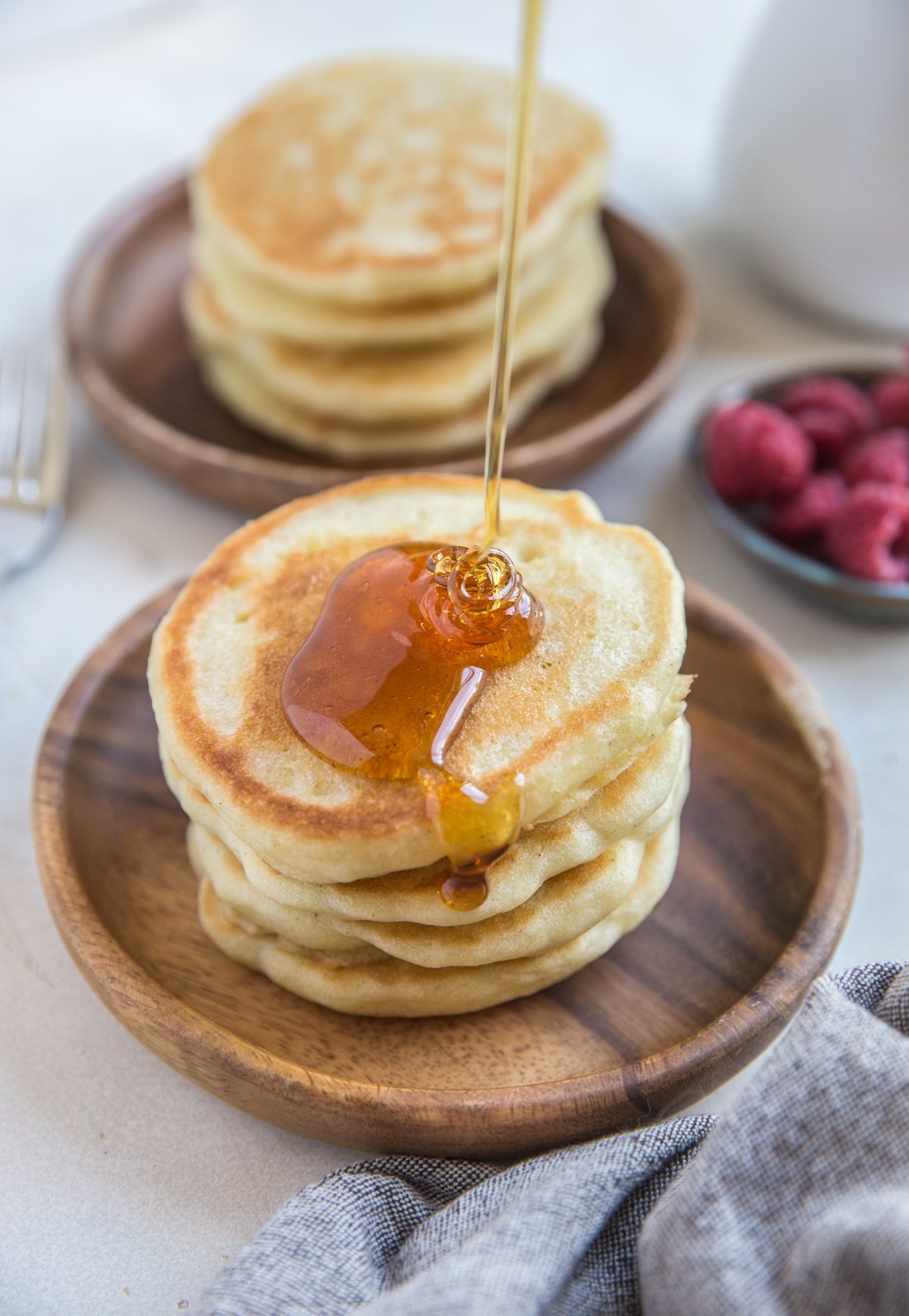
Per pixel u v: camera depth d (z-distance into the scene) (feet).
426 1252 1.25
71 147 2.32
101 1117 1.37
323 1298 1.24
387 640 1.34
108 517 1.83
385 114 1.96
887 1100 1.24
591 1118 1.29
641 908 1.40
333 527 1.47
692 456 1.77
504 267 1.27
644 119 2.38
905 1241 1.17
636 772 1.37
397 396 1.75
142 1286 1.30
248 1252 1.25
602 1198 1.25
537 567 1.42
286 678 1.35
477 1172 1.31
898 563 1.69
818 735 1.49
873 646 1.71
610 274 1.92
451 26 2.59
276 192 1.85
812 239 1.94
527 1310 1.20
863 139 1.84
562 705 1.33
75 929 1.37
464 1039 1.36
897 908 1.50
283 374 1.78
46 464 1.81
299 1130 1.33
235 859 1.39
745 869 1.46
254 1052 1.30
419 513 1.48
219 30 2.60
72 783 1.48
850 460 1.75
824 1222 1.19
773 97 1.90
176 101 2.42
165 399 1.86
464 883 1.31
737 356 2.00
